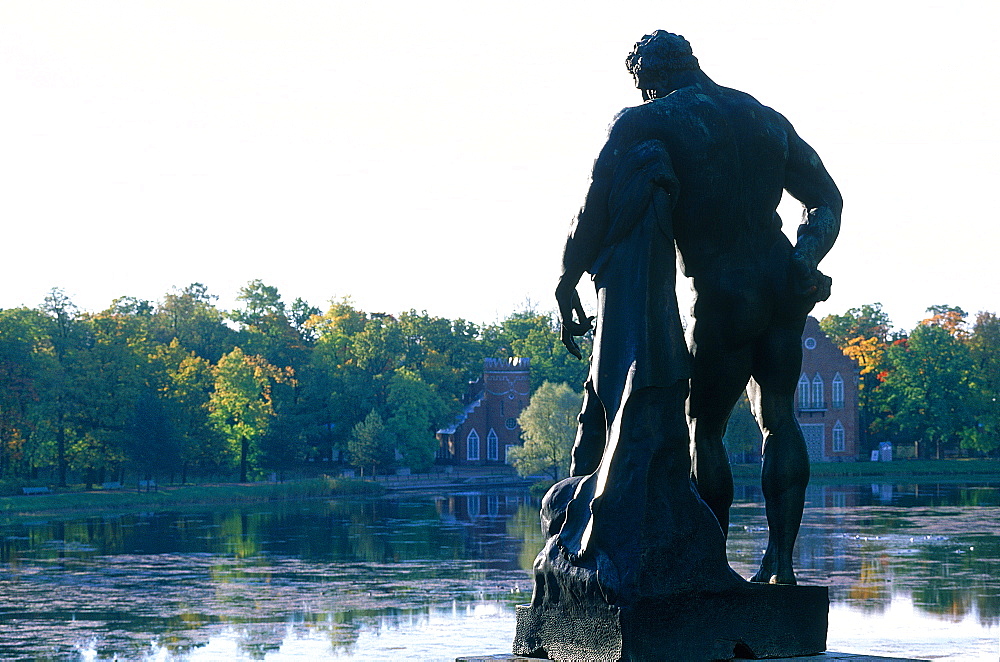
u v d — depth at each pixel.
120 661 35.31
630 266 9.18
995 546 60.81
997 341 155.75
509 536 73.50
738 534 64.75
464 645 36.06
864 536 66.12
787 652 9.38
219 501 112.19
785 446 10.20
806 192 10.25
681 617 8.88
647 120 9.45
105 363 112.69
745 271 9.84
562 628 9.05
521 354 174.50
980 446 151.75
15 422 106.75
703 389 10.13
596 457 9.52
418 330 168.00
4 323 108.25
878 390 158.25
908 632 35.59
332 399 151.88
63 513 97.81
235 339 169.62
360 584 51.22
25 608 45.50
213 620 42.09
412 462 151.12
